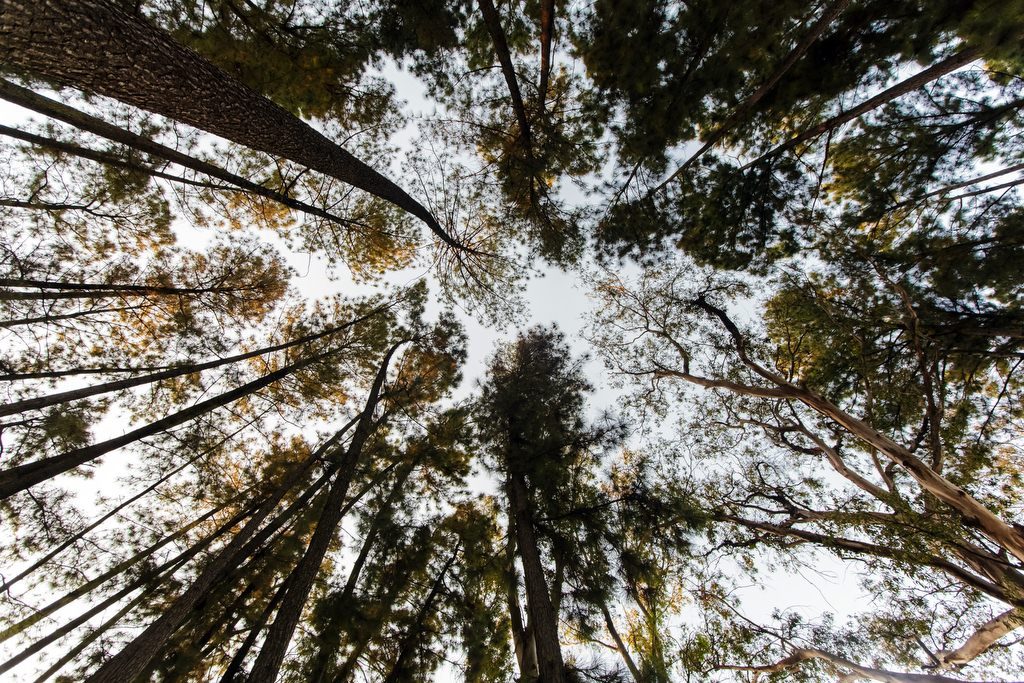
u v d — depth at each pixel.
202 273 8.51
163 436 7.48
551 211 8.00
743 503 9.26
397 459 8.66
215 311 8.71
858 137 7.29
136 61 2.97
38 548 6.48
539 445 7.87
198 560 6.86
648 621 6.14
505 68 5.50
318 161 4.82
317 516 7.09
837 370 9.52
